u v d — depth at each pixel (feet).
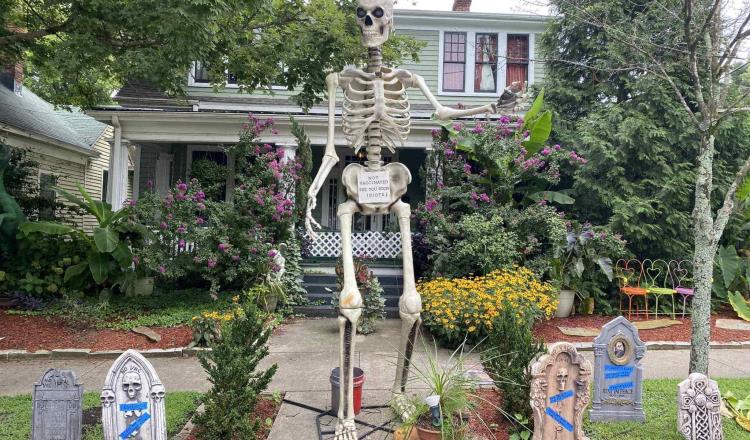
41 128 46.70
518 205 34.68
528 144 32.55
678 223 31.45
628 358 14.64
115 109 34.58
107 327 24.99
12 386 17.94
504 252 26.45
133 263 31.27
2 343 22.40
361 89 14.90
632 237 31.48
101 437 13.12
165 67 24.97
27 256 29.91
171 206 29.50
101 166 62.39
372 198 14.55
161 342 23.04
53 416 11.68
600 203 33.71
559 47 38.42
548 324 26.53
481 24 45.47
